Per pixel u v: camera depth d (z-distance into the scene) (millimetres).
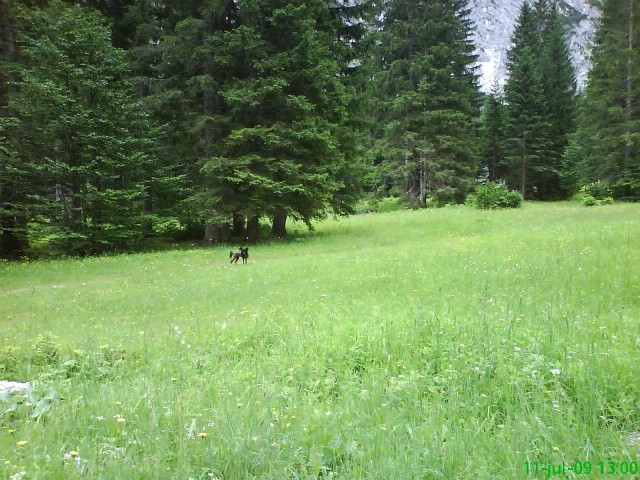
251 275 13367
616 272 8820
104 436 3490
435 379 4406
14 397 4266
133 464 2908
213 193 21375
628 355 4406
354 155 26109
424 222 26094
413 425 3320
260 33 21578
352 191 26203
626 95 34656
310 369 5020
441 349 5180
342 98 23016
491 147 51438
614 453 2795
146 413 3789
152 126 22156
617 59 34781
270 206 21281
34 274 15312
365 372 4926
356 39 25922
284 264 15062
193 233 25891
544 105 47438
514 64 55250
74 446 3340
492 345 4949
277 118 22266
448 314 6727
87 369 5680
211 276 13797
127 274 15289
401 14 43562
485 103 56844
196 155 23047
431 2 42719
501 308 6770
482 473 2559
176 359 5766
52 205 19484
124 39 25328
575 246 12305
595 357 4293
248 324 7406
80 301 11039
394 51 43531
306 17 21641
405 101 40875
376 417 3520
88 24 20109
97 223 20688
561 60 54312
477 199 32625
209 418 3604
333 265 13797
